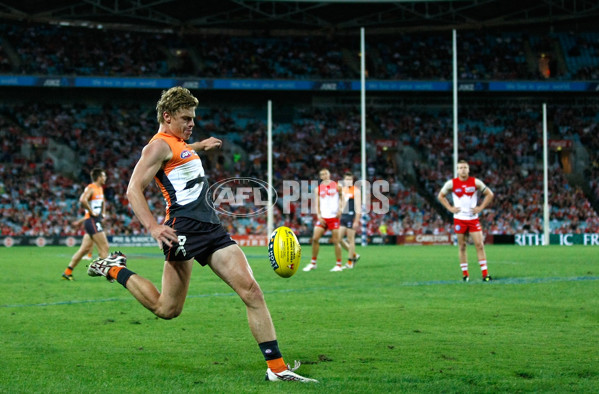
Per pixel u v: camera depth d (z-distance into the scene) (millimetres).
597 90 46656
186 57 50812
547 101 50688
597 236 38094
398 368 5359
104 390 4613
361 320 8016
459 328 7395
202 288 12078
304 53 52156
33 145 45688
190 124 5145
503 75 49375
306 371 5266
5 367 5438
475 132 49438
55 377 5047
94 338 6844
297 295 10828
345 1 42562
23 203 41531
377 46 53219
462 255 13539
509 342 6523
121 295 11039
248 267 5102
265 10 49281
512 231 42219
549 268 17062
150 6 47281
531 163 47625
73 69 46062
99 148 46406
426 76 50312
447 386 4715
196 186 5098
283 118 51125
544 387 4691
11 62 46812
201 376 5098
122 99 49688
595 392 4555
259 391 4566
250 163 47344
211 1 46562
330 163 47375
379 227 40719
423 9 48969
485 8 48812
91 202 14102
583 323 7727
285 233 5324
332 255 25375
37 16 49344
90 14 48656
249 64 50750
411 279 13906
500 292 11109
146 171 4887
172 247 5043
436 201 44781
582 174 47469
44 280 14008
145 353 6047
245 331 7277
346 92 51000
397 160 48594
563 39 52688
